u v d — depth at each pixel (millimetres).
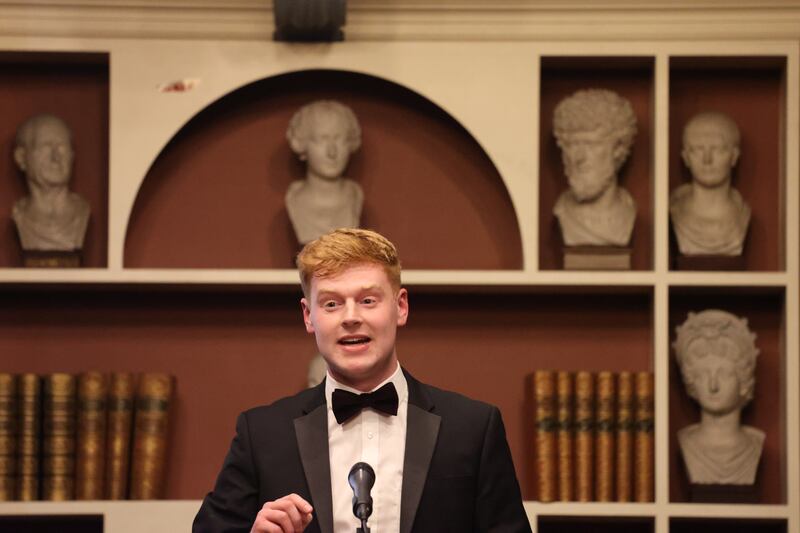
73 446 7871
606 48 8102
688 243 8008
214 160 8383
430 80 8094
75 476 7867
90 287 8125
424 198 8375
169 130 8055
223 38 8102
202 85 8078
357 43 8094
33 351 8266
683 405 8195
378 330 4852
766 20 8094
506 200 8367
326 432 5008
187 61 8086
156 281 7914
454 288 8078
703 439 7898
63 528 8188
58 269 7902
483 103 8078
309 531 4836
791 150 8102
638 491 7820
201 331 8305
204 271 7926
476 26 8109
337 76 8430
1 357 8266
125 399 7895
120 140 8023
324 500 4875
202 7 8062
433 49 8109
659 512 7770
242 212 8352
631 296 8305
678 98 8422
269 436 5027
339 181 8055
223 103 8406
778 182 8344
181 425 8227
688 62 8258
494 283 7918
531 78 8086
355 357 4855
